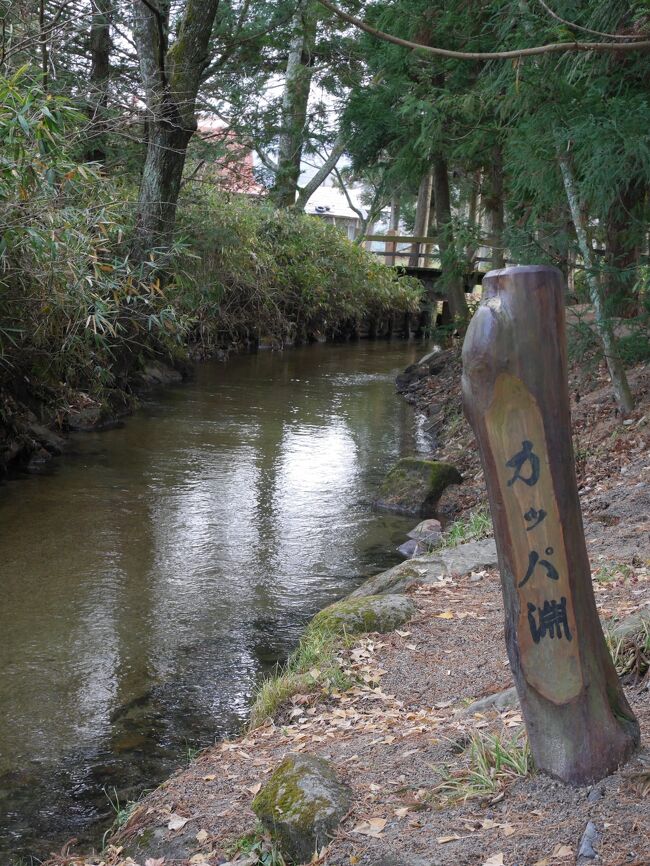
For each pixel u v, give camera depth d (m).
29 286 8.88
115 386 13.12
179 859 3.24
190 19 12.61
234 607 6.36
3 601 6.29
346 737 4.02
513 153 9.70
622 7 7.85
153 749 4.45
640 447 8.51
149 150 12.69
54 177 8.06
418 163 16.80
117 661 5.43
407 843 2.84
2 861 3.56
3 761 4.31
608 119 8.10
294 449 11.54
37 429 10.59
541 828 2.71
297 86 21.78
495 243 15.90
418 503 9.02
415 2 13.66
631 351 9.27
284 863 3.05
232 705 4.93
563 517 2.78
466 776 3.19
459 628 5.20
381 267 27.45
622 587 5.20
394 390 17.09
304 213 26.31
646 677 3.68
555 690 2.85
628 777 2.79
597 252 10.12
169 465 10.38
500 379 2.71
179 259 15.03
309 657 5.10
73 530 7.91
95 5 10.61
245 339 22.38
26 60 9.86
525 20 8.48
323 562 7.43
